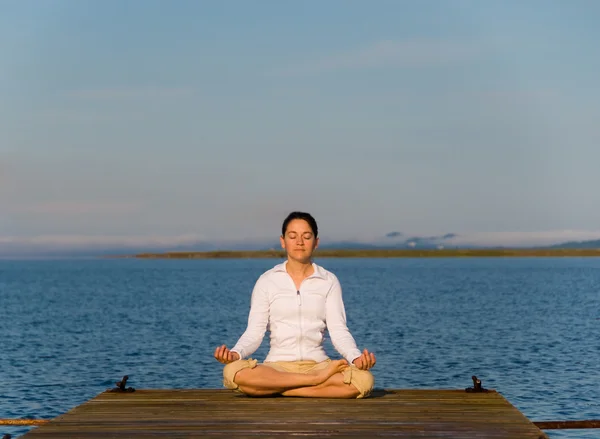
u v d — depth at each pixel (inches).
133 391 330.0
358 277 4667.8
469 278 4439.0
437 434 245.4
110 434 246.5
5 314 1772.9
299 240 324.2
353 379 305.6
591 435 523.5
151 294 2731.3
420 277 4640.8
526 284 3513.8
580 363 885.8
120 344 1114.7
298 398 313.1
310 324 327.3
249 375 308.8
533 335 1218.0
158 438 241.0
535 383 739.4
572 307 1926.7
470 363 886.4
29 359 947.3
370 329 1320.1
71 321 1560.0
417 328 1339.8
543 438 240.2
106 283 3966.5
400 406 294.5
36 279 4783.5
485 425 258.8
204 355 975.6
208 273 6161.4
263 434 246.2
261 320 329.7
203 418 271.1
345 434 245.6
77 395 686.5
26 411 613.0
